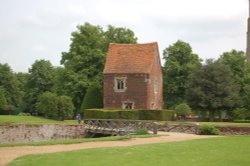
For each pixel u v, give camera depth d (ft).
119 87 228.63
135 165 66.33
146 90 223.30
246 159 73.31
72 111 231.30
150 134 134.31
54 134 168.66
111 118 200.34
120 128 165.37
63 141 104.12
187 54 292.81
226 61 279.69
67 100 229.45
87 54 259.39
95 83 250.98
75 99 256.73
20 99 355.56
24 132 159.94
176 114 236.22
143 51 233.55
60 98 227.61
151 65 227.20
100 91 250.37
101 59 259.80
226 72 227.40
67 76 258.78
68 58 269.23
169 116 208.74
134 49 235.81
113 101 228.84
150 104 227.40
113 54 236.43
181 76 288.10
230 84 226.17
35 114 344.69
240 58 281.13
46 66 352.49
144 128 150.00
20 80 398.62
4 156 76.79
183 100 290.56
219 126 152.05
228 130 150.82
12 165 65.62
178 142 101.24
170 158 73.77
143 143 102.01
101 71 260.01
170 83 291.38
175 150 84.12
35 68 349.61
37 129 163.94
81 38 263.70
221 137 118.42
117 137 116.37
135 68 226.38
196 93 223.71
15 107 349.82
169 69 291.58
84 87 254.06
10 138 155.74
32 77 349.20
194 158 74.02
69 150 85.92
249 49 363.15
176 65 286.66
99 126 175.52
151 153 79.36
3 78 344.28
